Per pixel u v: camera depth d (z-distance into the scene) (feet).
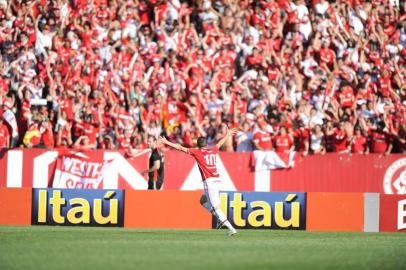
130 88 236.22
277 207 176.96
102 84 238.48
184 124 223.51
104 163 213.46
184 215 177.58
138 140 220.64
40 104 234.99
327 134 222.28
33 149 213.87
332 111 232.94
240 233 160.15
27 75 240.32
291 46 250.78
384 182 210.38
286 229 176.65
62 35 253.44
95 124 224.74
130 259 103.45
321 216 177.06
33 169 213.87
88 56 245.24
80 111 229.25
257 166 212.02
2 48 253.44
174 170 213.46
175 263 99.19
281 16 259.19
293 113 229.04
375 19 261.85
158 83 238.89
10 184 213.66
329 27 256.11
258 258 106.32
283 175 212.02
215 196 144.77
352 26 258.78
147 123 225.15
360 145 221.46
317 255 112.68
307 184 211.41
